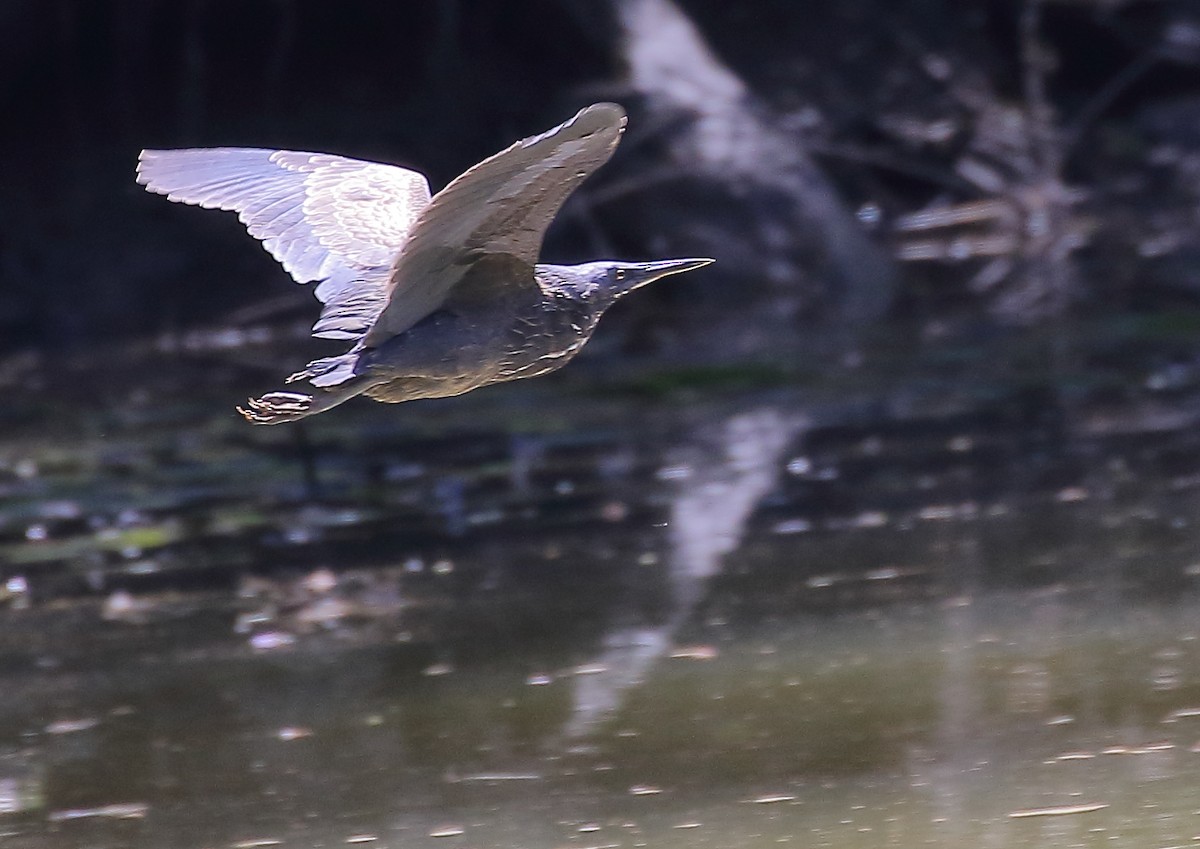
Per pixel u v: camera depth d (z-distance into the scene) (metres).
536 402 16.67
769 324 19.95
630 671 9.23
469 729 8.51
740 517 12.45
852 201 24.34
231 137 23.53
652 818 7.25
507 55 24.09
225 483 14.08
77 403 17.52
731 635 9.77
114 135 23.48
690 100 22.80
